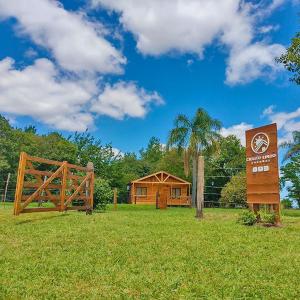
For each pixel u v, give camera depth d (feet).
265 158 41.96
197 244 27.07
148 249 25.12
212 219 46.65
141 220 43.27
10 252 23.54
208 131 131.75
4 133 182.09
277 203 39.83
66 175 46.60
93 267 20.33
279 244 27.76
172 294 16.20
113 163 138.72
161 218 46.78
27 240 27.73
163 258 22.59
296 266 21.17
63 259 22.02
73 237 29.37
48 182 43.32
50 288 16.78
